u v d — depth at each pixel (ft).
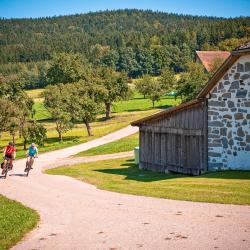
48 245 38.27
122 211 50.88
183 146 91.15
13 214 52.19
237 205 49.78
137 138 197.36
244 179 69.10
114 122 297.12
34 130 214.07
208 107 84.53
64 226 45.19
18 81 380.78
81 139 223.10
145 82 369.50
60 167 126.00
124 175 97.19
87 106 241.14
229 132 81.05
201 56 427.74
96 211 51.98
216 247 34.35
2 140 268.00
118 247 36.09
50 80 440.86
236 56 77.61
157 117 99.04
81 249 36.32
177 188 66.08
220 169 82.99
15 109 221.25
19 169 119.03
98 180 89.71
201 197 55.98
